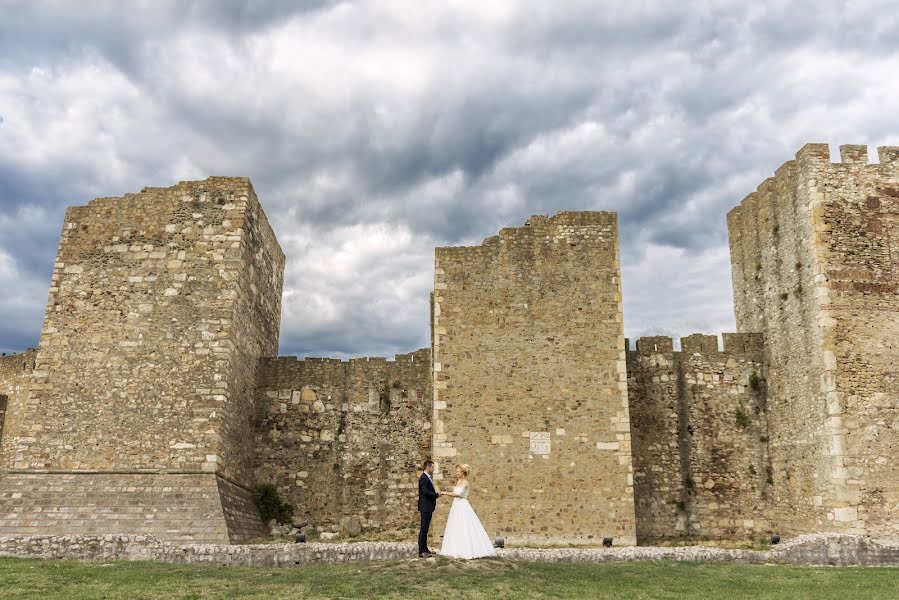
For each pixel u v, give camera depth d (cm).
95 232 2211
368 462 2480
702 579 1440
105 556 1644
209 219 2227
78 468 1978
